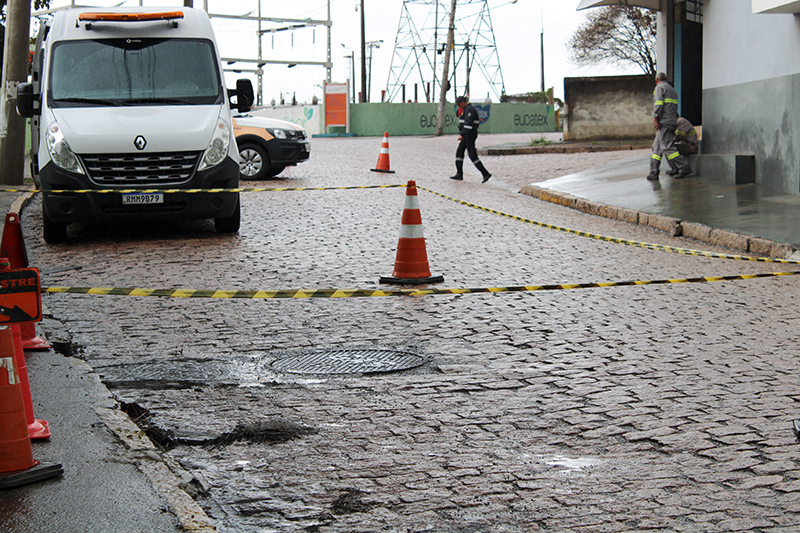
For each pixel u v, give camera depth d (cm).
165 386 510
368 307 730
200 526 314
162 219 1048
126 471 363
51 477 352
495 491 364
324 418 457
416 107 5250
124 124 1029
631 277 888
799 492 362
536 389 508
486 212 1390
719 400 487
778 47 1438
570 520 336
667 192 1520
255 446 417
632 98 3012
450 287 814
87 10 1164
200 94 1104
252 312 707
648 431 436
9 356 346
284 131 1780
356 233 1129
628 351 596
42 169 1019
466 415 462
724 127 1638
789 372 545
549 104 5909
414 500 355
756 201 1360
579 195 1583
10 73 1577
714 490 364
